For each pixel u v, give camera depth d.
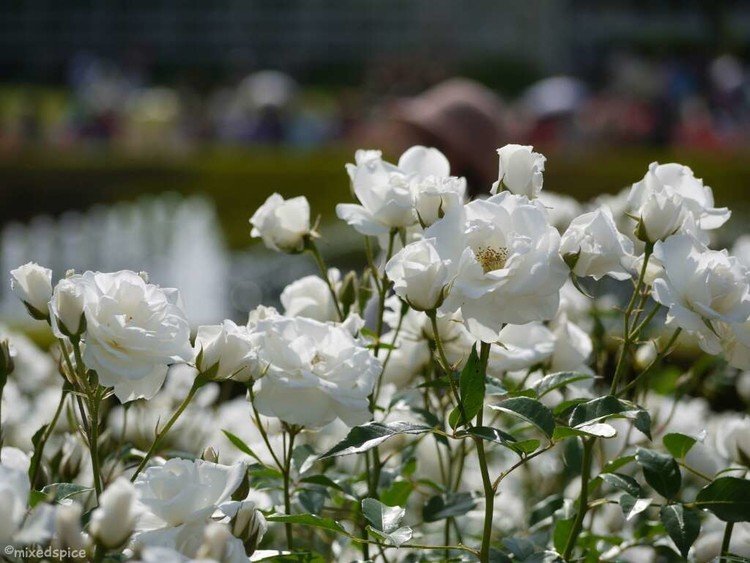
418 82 23.02
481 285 1.93
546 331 2.46
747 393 3.55
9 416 3.20
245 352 2.05
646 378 2.75
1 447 2.48
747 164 16.77
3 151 19.81
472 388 1.97
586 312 3.15
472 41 44.88
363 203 2.41
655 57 23.19
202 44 47.66
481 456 2.01
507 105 40.03
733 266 2.05
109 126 22.89
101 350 1.95
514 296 1.96
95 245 16.72
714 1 43.34
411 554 2.55
